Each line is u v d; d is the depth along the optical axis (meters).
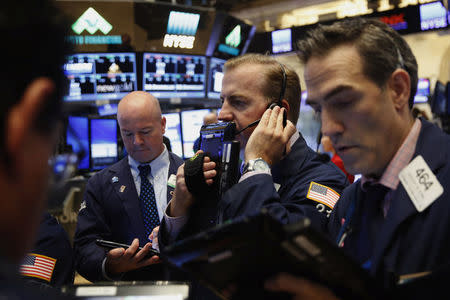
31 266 1.24
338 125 0.82
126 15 6.18
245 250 0.62
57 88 0.43
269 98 1.37
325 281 0.68
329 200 1.28
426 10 6.76
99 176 2.00
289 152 1.43
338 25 0.84
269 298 0.73
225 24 6.71
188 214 1.27
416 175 0.80
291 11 10.48
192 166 1.23
